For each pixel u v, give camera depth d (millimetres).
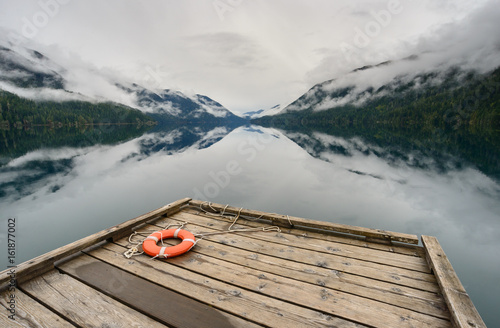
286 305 2051
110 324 1839
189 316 1921
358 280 2359
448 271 2281
